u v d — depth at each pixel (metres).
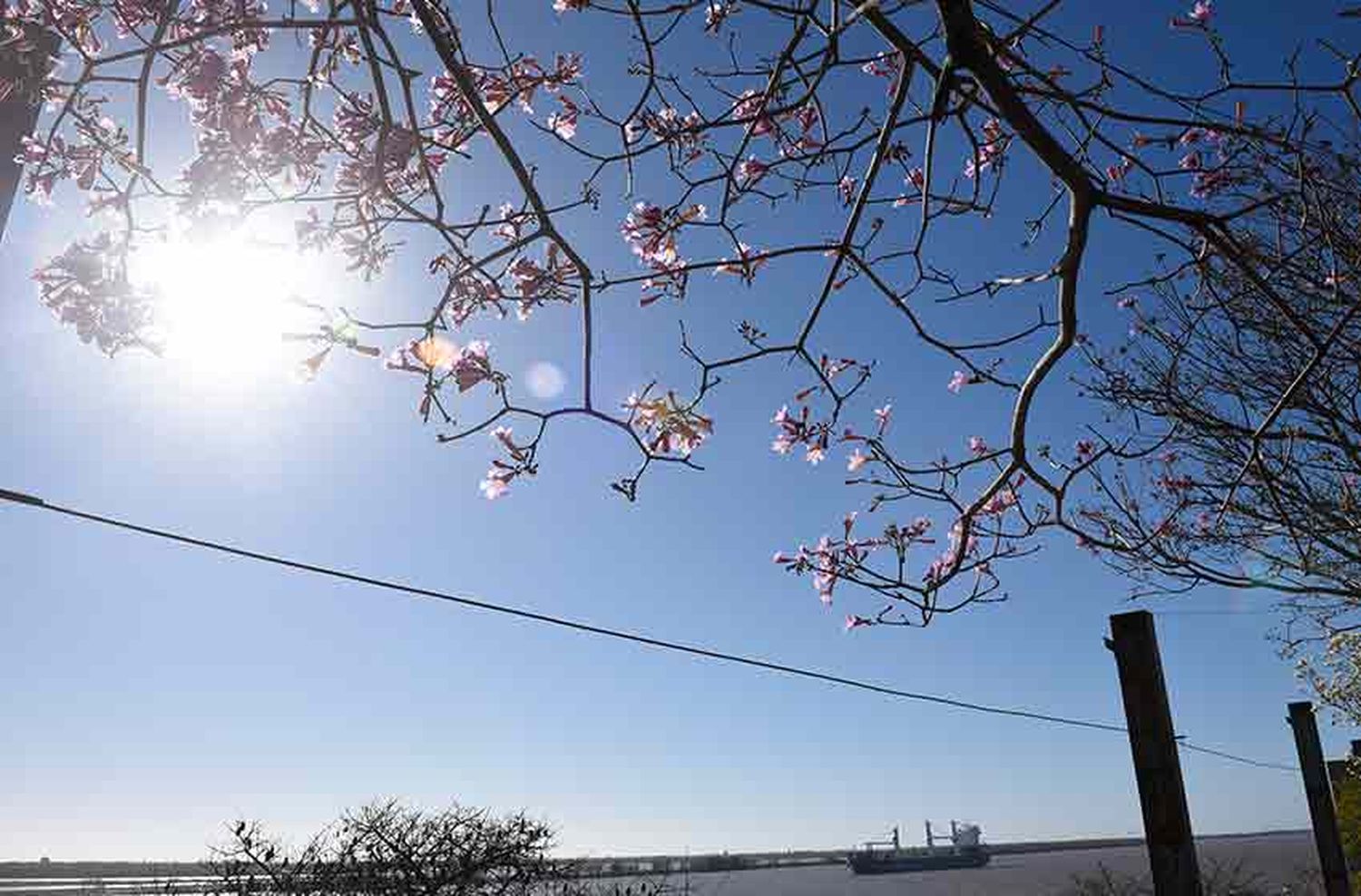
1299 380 3.04
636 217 3.33
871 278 2.91
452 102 3.49
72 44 3.27
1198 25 3.15
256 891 10.85
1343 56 2.89
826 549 4.18
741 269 3.41
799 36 2.81
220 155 3.02
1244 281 4.78
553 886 12.34
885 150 2.75
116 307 2.88
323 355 2.79
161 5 3.37
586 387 2.77
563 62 3.58
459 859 11.64
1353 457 6.34
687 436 2.90
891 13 2.92
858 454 3.94
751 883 140.38
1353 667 16.09
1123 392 6.79
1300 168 3.16
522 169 2.63
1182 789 6.72
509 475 2.98
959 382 3.70
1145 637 6.98
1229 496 3.40
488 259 2.74
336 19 2.70
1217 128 2.86
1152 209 2.58
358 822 11.47
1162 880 6.64
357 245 3.31
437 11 3.12
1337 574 8.01
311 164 3.35
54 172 3.28
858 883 128.50
